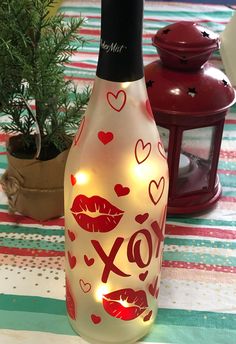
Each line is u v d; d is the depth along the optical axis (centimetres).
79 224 28
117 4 23
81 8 81
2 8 33
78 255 29
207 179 43
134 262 28
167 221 42
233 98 40
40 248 38
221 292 35
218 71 41
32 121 39
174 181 41
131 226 27
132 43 25
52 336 31
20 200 41
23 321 32
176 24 38
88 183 27
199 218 43
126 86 26
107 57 25
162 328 32
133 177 27
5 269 36
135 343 31
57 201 41
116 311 30
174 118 38
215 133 41
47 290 35
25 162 39
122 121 26
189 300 34
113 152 27
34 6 33
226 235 41
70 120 38
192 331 32
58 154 39
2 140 51
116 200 27
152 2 88
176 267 37
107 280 29
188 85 38
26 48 34
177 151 40
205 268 37
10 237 39
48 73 35
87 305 30
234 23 67
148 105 28
